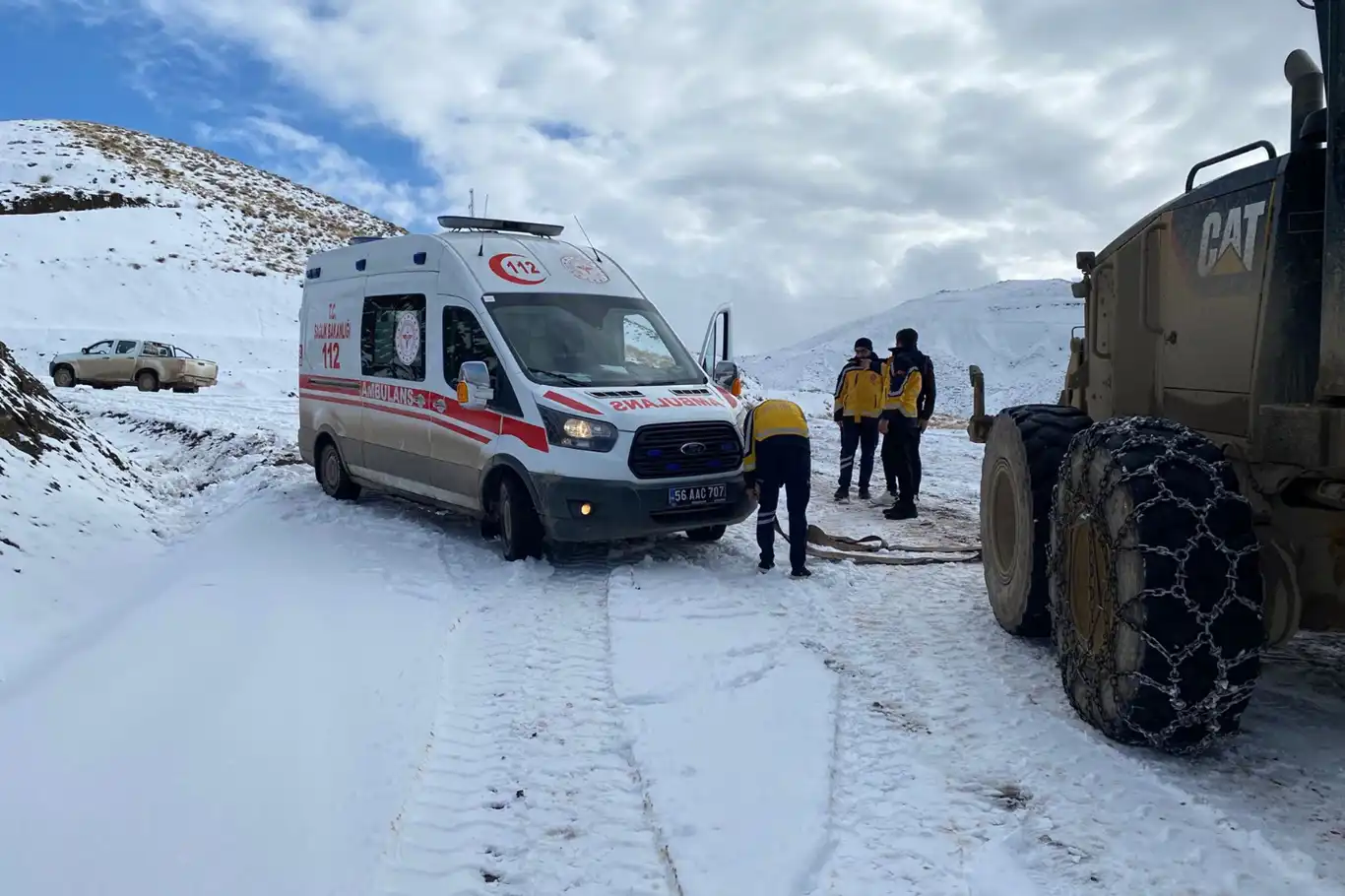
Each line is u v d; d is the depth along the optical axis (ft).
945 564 24.82
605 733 14.73
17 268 159.43
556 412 24.06
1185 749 12.71
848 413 35.58
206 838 11.50
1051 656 17.48
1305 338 12.10
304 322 37.06
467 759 13.88
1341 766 12.65
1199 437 12.71
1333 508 12.41
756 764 13.37
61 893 10.43
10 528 25.44
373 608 21.27
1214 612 11.65
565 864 11.14
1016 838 11.23
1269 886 10.05
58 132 230.07
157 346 97.50
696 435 24.61
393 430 30.50
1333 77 10.93
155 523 32.89
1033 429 17.70
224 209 214.07
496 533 27.76
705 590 22.29
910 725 14.65
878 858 11.00
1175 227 14.83
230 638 18.89
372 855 11.23
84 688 16.34
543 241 29.81
